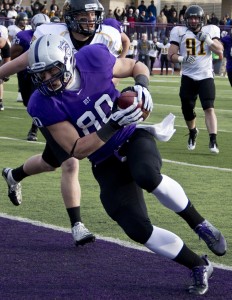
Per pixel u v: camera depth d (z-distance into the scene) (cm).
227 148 3256
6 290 1403
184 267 1561
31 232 1819
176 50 3102
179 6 12012
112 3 11338
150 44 8862
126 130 1395
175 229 1861
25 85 2658
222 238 1405
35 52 1312
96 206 2098
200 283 1388
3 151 3036
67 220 1941
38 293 1389
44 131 1565
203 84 3067
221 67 9212
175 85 7450
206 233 1388
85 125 1384
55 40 1322
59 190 2317
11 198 1883
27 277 1484
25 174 1816
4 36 4203
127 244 1720
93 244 1719
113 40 1783
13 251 1661
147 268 1551
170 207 1377
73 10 1688
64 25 1753
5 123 4000
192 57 3055
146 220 1369
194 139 3191
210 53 3072
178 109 5016
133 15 9819
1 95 4594
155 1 11619
